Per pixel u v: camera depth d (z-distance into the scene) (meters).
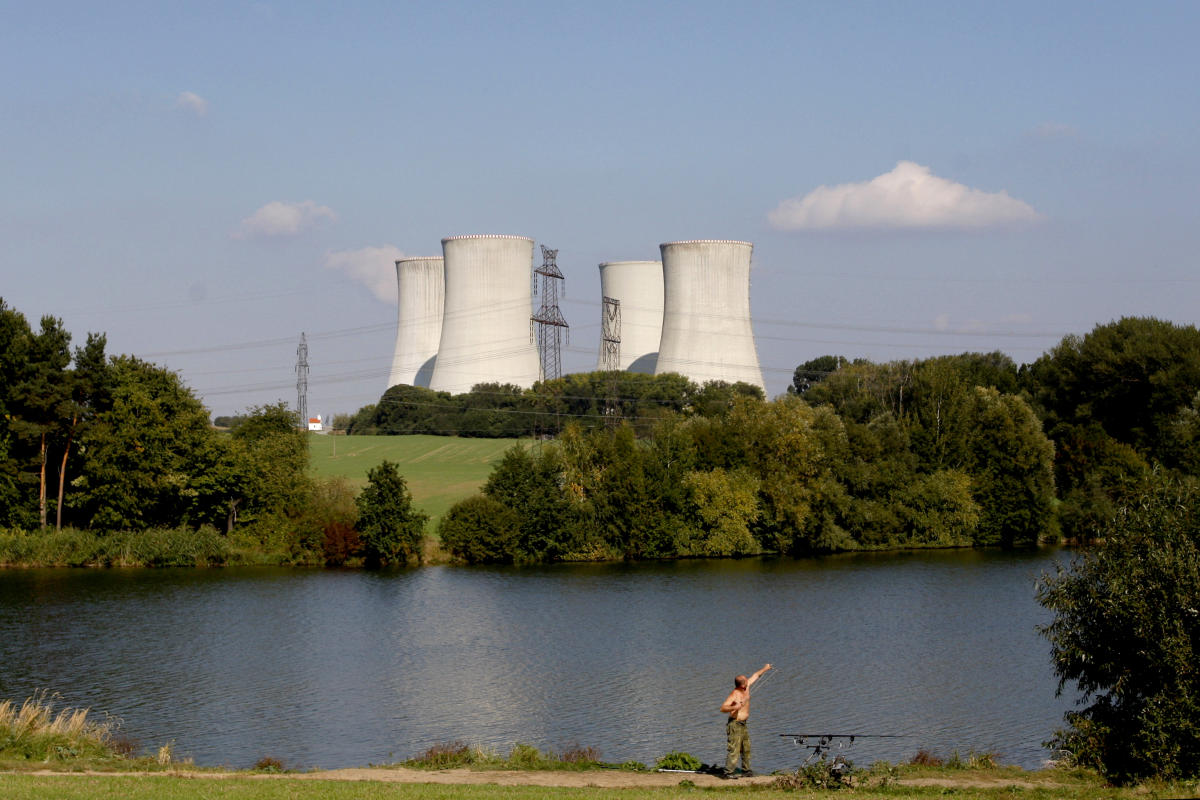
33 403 64.50
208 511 69.25
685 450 75.38
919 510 78.44
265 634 47.09
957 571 67.00
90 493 66.12
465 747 24.78
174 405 67.62
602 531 71.81
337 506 68.62
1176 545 22.30
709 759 28.91
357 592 58.28
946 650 43.88
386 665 41.16
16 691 36.78
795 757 29.05
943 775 22.11
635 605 54.97
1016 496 78.38
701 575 65.50
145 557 64.75
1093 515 77.69
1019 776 22.08
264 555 66.69
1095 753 22.31
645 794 19.55
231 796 18.52
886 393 104.19
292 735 31.47
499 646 44.78
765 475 75.50
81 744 24.52
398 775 21.80
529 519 70.19
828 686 37.75
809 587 60.81
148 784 19.62
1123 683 22.14
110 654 42.81
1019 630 48.12
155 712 34.09
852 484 77.69
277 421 75.69
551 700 35.75
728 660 42.12
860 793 20.36
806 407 79.44
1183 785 20.88
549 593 58.69
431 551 69.31
